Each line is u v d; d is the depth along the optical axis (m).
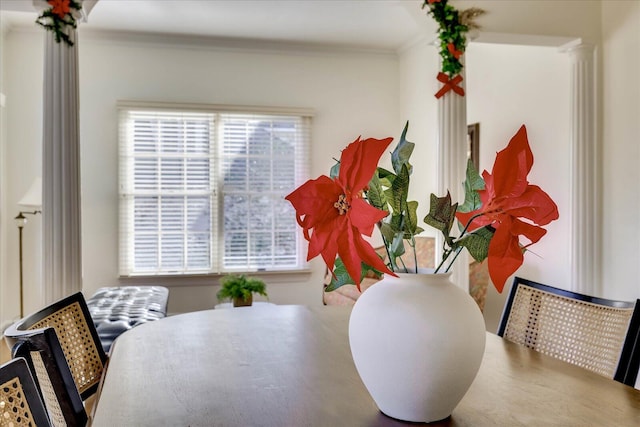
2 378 0.84
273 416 0.99
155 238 5.32
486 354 1.42
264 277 5.54
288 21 4.86
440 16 3.27
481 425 0.95
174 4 4.41
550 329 1.59
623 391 1.13
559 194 3.94
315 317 1.88
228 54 5.45
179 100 5.33
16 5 2.84
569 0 3.56
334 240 0.85
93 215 5.18
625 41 3.45
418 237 4.94
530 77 4.20
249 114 5.50
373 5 4.45
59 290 2.80
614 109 3.55
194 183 5.39
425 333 0.89
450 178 3.37
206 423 0.96
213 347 1.48
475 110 4.92
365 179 0.84
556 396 1.10
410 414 0.95
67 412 1.11
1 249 4.79
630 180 3.42
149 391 1.12
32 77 4.98
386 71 5.86
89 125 5.16
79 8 2.89
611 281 3.58
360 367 0.97
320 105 5.68
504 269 0.88
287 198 0.86
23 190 4.96
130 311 3.53
